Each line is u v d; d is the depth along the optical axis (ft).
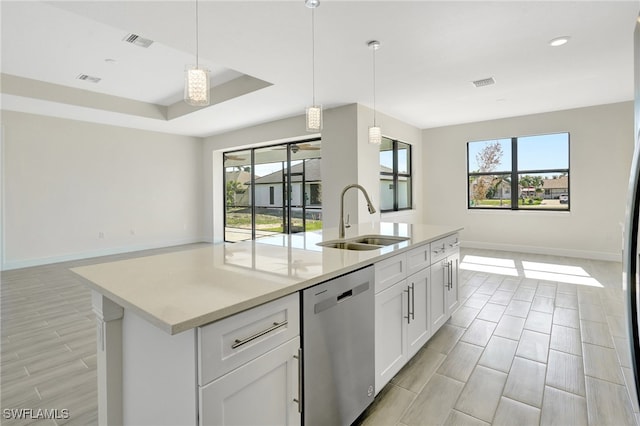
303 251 6.22
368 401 5.47
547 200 19.24
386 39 9.91
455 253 9.75
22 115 17.70
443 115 19.43
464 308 10.73
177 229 24.75
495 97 15.87
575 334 8.75
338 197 17.56
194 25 9.05
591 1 8.06
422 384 6.57
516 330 9.04
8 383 6.71
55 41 11.55
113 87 16.51
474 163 21.66
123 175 21.76
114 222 21.33
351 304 5.05
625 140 16.75
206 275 4.45
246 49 10.54
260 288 3.82
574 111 17.95
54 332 9.15
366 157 17.47
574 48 10.59
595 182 17.58
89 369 7.24
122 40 11.57
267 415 3.75
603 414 5.65
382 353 5.93
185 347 3.23
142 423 3.94
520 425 5.40
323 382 4.50
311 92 14.98
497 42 10.16
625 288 4.09
